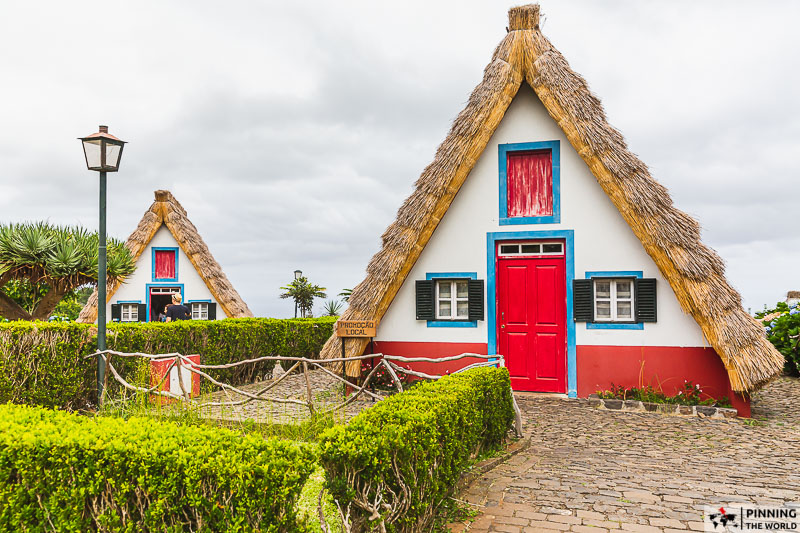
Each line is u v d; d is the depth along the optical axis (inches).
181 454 114.1
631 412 338.3
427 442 147.2
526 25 404.5
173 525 111.7
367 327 382.3
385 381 402.0
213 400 337.4
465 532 157.8
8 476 121.1
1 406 162.1
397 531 136.3
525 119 402.0
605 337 376.5
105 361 320.5
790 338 515.2
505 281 403.9
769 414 343.9
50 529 119.5
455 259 408.2
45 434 127.2
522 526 163.2
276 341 512.1
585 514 172.7
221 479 110.0
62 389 312.2
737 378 322.3
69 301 770.8
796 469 224.1
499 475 211.5
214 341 429.7
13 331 298.8
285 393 383.9
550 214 397.1
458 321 404.8
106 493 116.9
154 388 290.0
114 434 128.0
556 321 392.5
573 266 385.7
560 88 378.0
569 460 235.0
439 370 402.9
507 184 405.4
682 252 341.1
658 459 237.8
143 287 708.0
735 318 330.3
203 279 709.9
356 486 125.7
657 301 367.9
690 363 358.9
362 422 137.9
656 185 354.0
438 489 156.5
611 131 370.0
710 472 218.7
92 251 511.2
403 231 393.7
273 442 121.3
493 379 235.8
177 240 714.8
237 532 108.3
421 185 395.5
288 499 112.5
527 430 291.3
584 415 328.2
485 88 393.7
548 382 391.5
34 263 479.5
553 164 394.0
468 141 390.3
